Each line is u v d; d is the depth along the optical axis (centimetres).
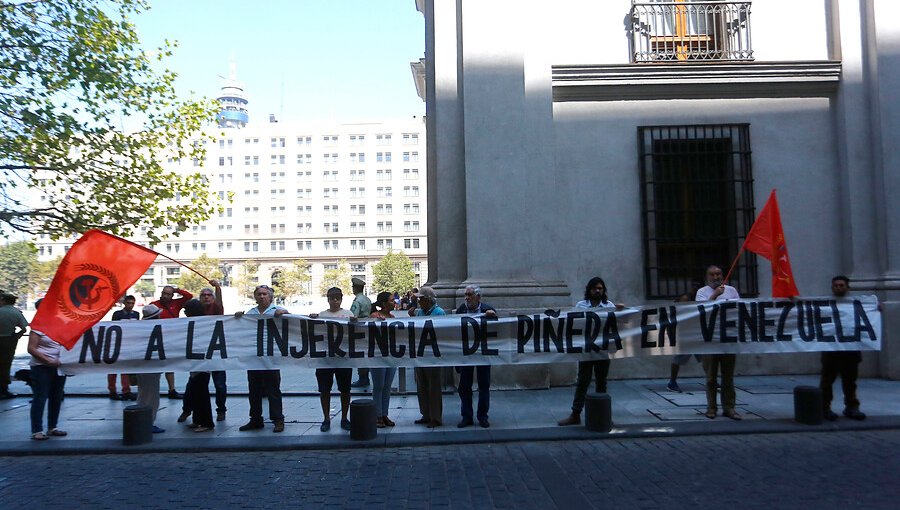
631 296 1053
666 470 570
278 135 10869
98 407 938
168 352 752
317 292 10612
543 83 1038
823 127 1085
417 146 10794
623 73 1060
